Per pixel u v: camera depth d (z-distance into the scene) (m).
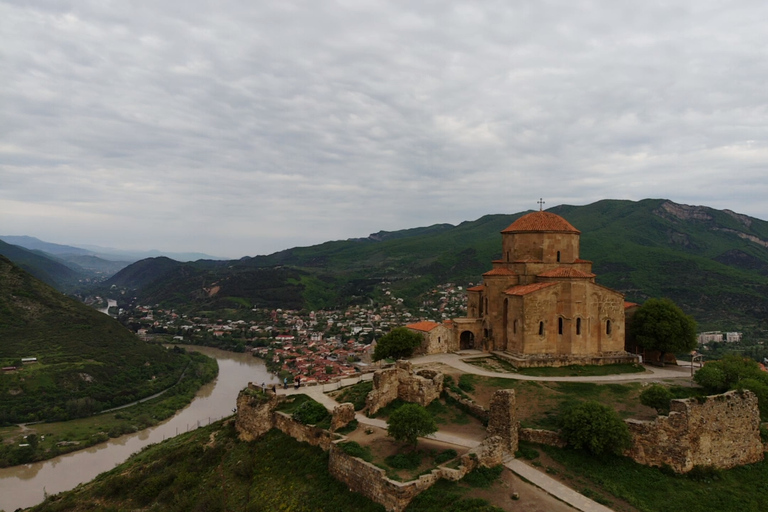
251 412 48.16
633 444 35.91
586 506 30.17
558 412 41.59
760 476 35.62
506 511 28.94
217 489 41.12
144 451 66.31
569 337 56.81
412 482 30.64
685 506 30.95
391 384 46.78
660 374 53.03
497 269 65.94
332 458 36.50
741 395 38.06
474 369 54.12
